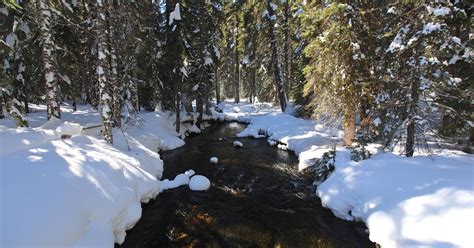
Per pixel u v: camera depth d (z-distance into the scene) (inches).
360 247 339.3
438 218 284.7
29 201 270.7
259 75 1413.6
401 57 437.7
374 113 495.8
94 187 334.3
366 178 398.3
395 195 342.3
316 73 604.1
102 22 499.5
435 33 378.3
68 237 265.3
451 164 397.7
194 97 971.3
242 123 1172.5
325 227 383.9
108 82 519.5
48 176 313.0
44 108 892.6
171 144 754.8
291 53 1220.5
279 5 1051.9
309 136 724.0
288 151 722.8
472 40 461.4
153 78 826.8
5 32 596.7
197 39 935.0
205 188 502.0
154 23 804.6
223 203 457.1
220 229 384.8
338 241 354.3
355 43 505.7
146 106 992.9
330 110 602.2
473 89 437.7
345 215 386.9
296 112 997.8
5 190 274.4
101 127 615.8
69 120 680.4
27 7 585.9
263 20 1064.8
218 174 578.2
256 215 420.8
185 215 418.3
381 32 500.7
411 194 332.2
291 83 1224.8
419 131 448.5
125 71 753.0
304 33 606.5
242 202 460.4
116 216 331.3
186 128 946.7
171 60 804.0
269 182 536.4
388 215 319.0
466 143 553.0
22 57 649.0
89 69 850.1
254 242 356.5
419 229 284.4
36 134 410.9
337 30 519.2
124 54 721.0
